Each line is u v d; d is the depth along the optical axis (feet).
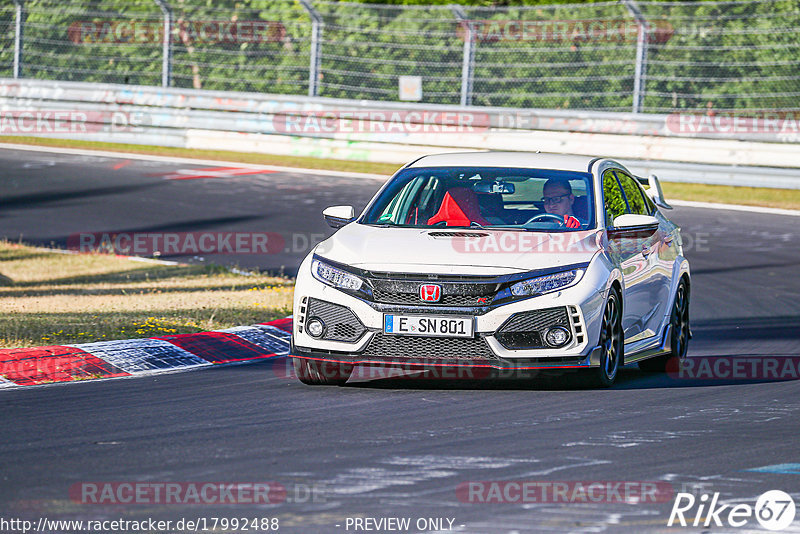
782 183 269.03
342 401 89.51
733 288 168.14
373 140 307.78
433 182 104.99
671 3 289.33
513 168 106.22
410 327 90.79
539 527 55.98
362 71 322.75
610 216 102.89
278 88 334.65
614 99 303.07
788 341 128.57
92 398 91.30
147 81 346.74
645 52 292.40
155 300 147.02
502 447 73.10
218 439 75.25
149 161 301.63
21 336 116.16
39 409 86.28
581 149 285.84
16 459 69.31
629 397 92.38
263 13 335.26
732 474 66.85
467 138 297.94
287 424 80.33
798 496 62.18
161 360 110.01
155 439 75.25
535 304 90.68
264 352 118.42
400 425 80.02
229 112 323.78
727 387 99.14
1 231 213.05
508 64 309.42
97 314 133.69
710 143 276.82
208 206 239.71
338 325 92.99
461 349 90.74
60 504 59.31
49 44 350.02
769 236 215.92
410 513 58.03
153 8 344.90
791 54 289.74
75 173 278.87
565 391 94.68
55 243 203.10
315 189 263.08
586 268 93.15
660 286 109.40
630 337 101.50
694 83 296.51
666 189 270.67
